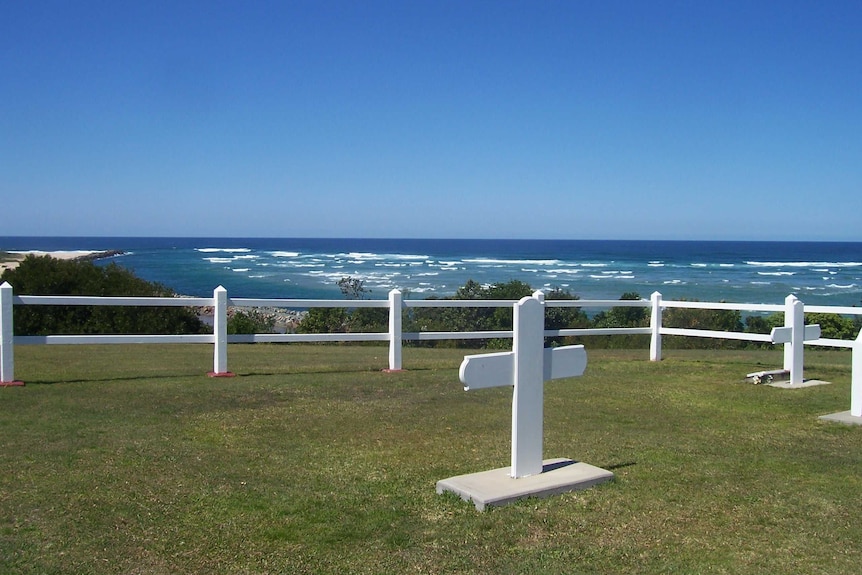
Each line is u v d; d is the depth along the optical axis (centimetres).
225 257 11475
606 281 6644
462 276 6962
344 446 774
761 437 830
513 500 596
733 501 609
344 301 1287
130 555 491
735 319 2195
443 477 666
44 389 1066
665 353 1705
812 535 540
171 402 984
